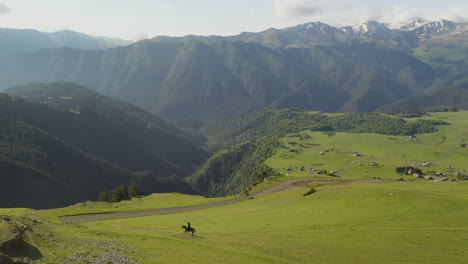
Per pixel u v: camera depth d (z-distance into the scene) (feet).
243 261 115.14
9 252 91.91
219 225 206.28
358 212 203.41
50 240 114.93
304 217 209.97
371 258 126.21
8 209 196.13
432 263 120.16
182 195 426.10
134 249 118.73
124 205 337.11
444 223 165.37
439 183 297.33
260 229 184.96
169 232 171.22
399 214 187.52
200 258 114.11
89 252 108.27
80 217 265.13
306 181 448.24
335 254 131.44
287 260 122.83
